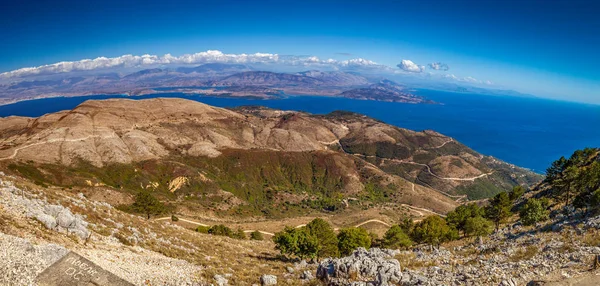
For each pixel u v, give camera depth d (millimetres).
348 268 29453
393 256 37531
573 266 23656
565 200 71375
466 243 54969
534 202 53469
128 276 22891
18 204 29047
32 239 22828
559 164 82125
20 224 24656
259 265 41406
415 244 65312
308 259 52031
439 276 27328
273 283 31141
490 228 57094
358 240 55969
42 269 17219
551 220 50875
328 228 56438
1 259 16562
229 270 34469
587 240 31234
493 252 36875
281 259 51188
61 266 16172
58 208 30891
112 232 35000
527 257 30500
